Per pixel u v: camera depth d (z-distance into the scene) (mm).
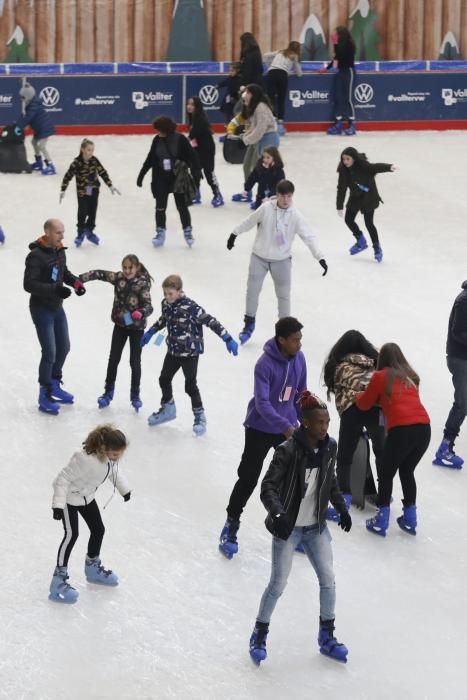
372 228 29422
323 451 13430
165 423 20172
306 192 35938
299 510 13594
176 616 14656
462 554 16625
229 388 21875
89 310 25766
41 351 21594
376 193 29250
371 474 17844
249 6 42969
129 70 41469
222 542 16188
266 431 15766
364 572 15992
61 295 19609
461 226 33156
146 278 20109
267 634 14156
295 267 29406
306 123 43188
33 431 19703
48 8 41969
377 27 43844
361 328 25344
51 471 18328
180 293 19172
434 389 22281
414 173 38219
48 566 15586
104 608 14719
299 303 26781
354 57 43188
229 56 43406
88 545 15039
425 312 26484
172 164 29500
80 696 12961
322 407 13297
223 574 15711
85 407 20719
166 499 17609
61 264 20031
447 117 43781
